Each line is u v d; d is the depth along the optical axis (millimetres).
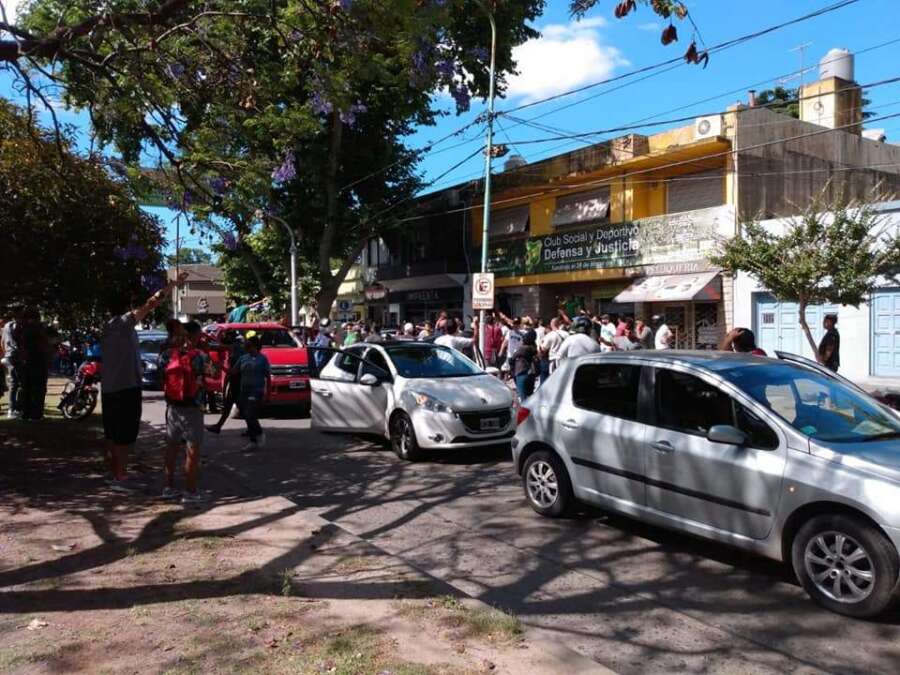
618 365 6332
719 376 5531
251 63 8516
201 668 3678
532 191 25406
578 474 6480
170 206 9086
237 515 6680
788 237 12773
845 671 3939
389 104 22047
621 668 3998
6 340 13594
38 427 11828
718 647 4238
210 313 57656
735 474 5141
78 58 7383
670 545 6082
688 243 20109
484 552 5965
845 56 22781
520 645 3990
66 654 3828
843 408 5406
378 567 5285
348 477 8727
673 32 5684
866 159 22828
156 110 8312
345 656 3818
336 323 27141
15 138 8180
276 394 14016
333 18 7090
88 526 6273
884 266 12430
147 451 10008
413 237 28828
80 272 8469
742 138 19281
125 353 7527
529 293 26000
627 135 21484
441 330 18875
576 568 5574
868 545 4445
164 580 4984
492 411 9469
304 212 25891
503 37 18078
